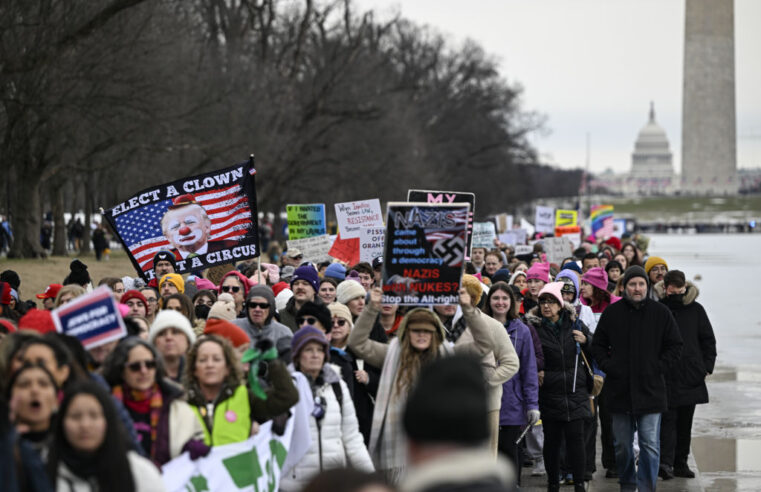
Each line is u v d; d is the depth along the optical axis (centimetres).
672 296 2688
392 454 1792
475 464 645
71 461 1120
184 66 9125
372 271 3012
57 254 10625
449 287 1848
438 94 19450
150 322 2252
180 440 1406
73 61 7612
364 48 14600
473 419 645
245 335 1697
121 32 7738
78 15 7450
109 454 1123
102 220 13375
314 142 13125
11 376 1205
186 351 1582
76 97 7606
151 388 1398
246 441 1487
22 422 1180
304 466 1678
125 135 8419
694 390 2638
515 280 3303
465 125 19550
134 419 1384
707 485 2556
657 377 2328
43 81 7806
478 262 4188
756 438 3141
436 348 1800
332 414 1695
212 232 2483
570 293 2720
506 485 646
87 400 1120
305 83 13250
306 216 4256
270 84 11956
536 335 2339
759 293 8800
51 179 10369
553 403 2323
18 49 6962
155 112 8338
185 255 2488
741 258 15075
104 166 9169
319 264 3550
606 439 2709
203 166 10450
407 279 1847
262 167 11338
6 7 6781
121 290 2444
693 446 3033
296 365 1714
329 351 1850
